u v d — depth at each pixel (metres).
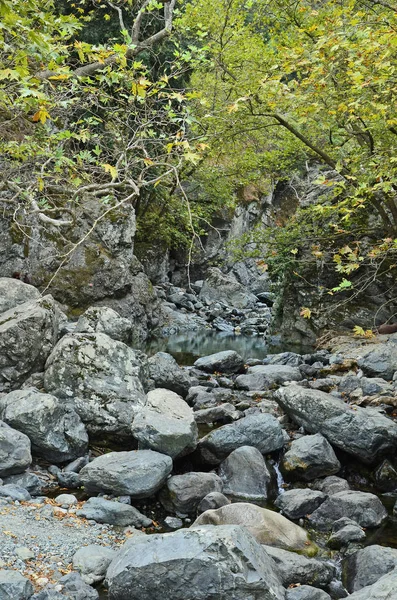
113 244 18.06
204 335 19.94
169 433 7.01
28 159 10.62
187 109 8.33
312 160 17.30
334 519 6.46
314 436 7.80
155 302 20.03
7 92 8.57
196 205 24.92
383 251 10.09
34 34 6.29
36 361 8.60
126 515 6.07
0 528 5.35
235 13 16.48
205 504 6.39
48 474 7.18
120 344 8.55
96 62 10.79
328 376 11.60
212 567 4.21
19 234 16.91
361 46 8.56
